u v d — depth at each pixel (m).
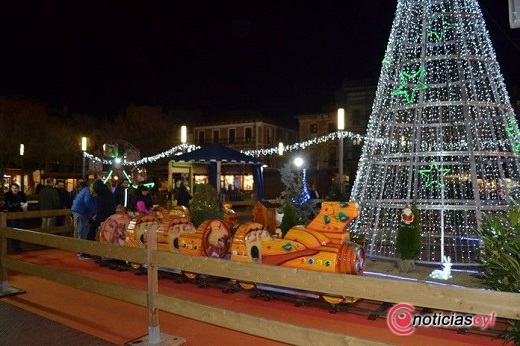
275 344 4.52
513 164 7.55
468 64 7.42
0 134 33.22
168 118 45.31
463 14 7.61
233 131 45.44
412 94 7.78
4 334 4.91
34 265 6.08
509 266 3.71
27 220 16.14
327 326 4.96
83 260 9.08
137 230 7.81
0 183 31.14
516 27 3.10
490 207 6.91
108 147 18.59
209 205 8.27
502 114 7.40
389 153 7.80
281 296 5.96
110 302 6.10
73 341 4.69
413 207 7.09
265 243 6.21
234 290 6.44
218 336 4.76
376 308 5.39
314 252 5.68
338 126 8.72
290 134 49.53
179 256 4.23
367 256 8.01
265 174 34.41
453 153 7.23
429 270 7.17
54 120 37.06
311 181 27.47
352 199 8.50
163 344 4.46
